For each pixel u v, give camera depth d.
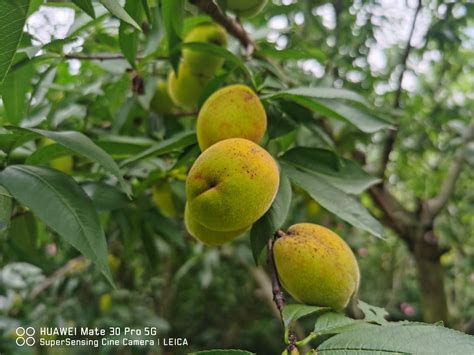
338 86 0.59
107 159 0.24
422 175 0.86
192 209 0.23
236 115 0.25
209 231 0.26
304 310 0.21
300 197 0.54
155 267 0.43
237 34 0.36
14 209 0.33
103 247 0.22
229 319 1.12
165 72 0.45
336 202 0.26
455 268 0.91
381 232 0.26
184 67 0.37
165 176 0.36
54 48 0.35
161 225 0.41
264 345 1.09
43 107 0.39
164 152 0.29
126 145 0.32
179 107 0.45
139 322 0.78
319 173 0.29
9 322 0.63
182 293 1.04
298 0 0.53
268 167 0.22
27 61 0.33
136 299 0.86
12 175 0.23
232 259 0.79
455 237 0.84
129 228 0.42
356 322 0.21
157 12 0.37
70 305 0.72
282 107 0.31
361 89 0.61
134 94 0.39
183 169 0.36
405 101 0.67
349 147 0.51
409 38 0.49
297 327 0.63
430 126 0.69
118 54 0.41
